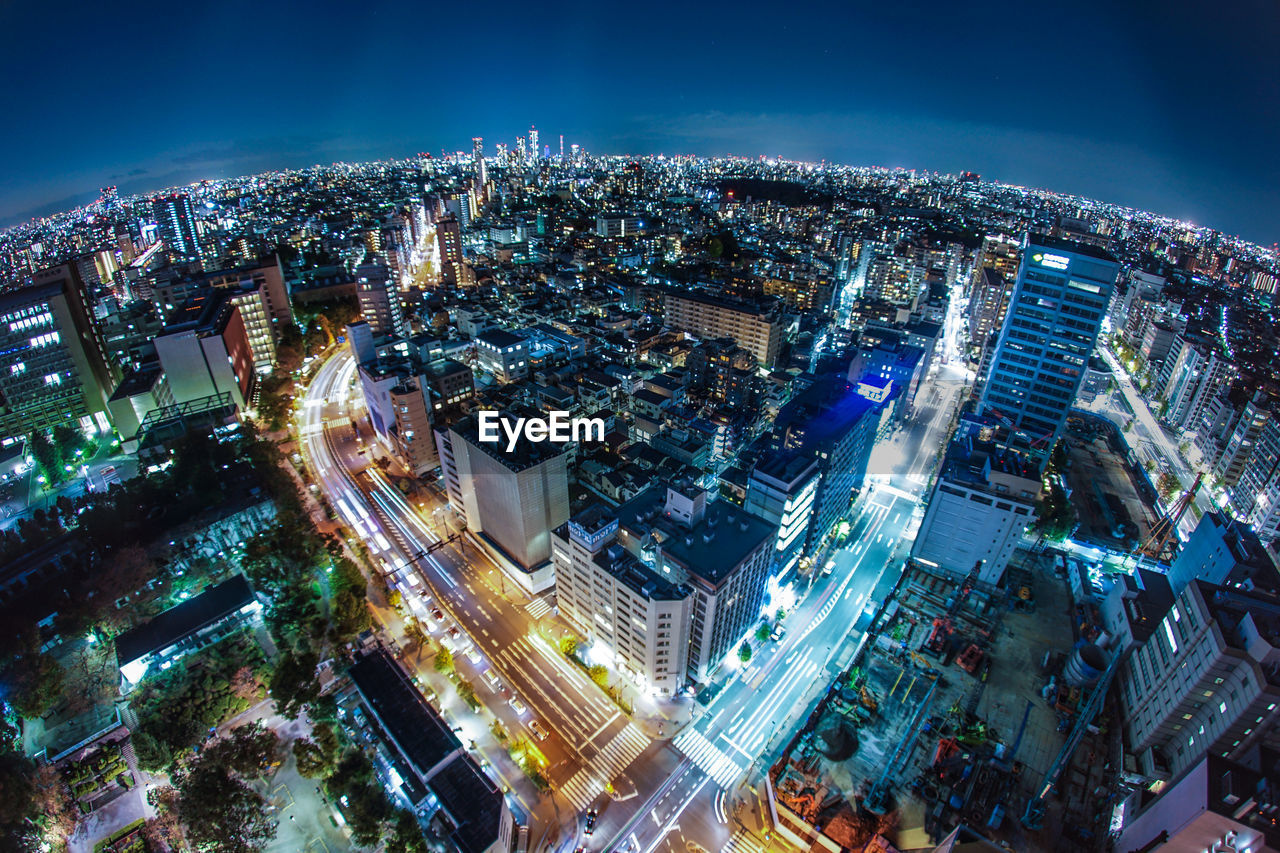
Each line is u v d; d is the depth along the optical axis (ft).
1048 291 584.81
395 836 312.91
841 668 446.60
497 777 371.15
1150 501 643.04
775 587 480.23
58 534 498.69
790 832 331.36
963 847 308.19
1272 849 237.04
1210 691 316.81
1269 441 624.59
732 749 388.37
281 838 331.77
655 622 380.78
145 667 392.68
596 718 407.64
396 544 568.82
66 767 346.13
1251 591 342.03
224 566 497.05
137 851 314.76
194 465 563.89
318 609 466.29
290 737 385.70
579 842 334.85
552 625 481.46
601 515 434.71
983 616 460.14
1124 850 297.33
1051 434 615.98
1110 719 379.76
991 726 375.04
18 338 631.15
